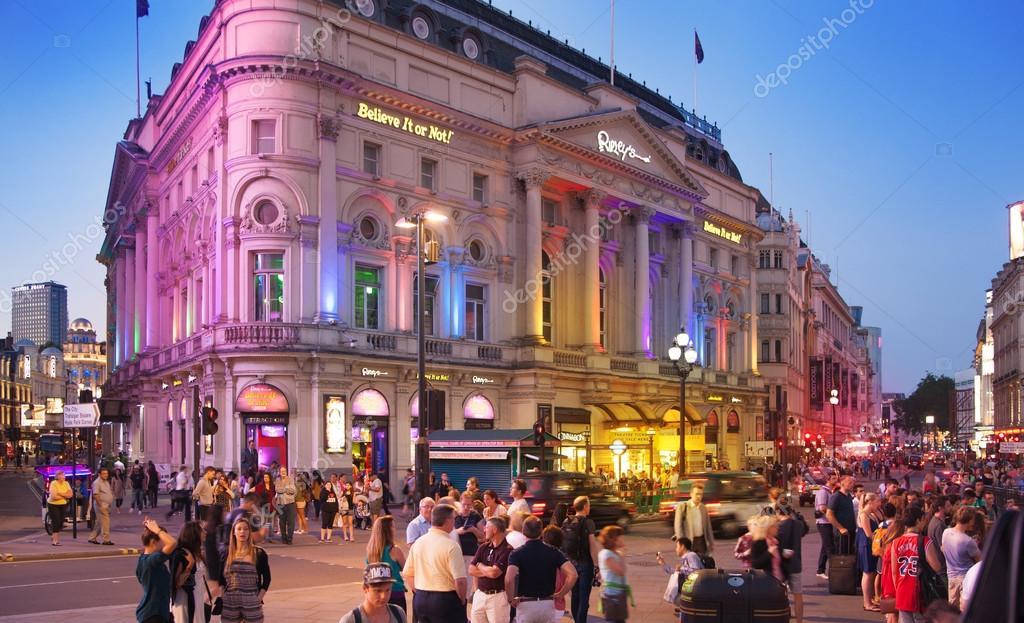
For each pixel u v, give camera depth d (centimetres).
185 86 5406
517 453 3759
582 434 5222
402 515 3869
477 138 4931
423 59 4662
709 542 1612
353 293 4356
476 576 1123
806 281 11156
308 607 1667
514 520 1302
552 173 5128
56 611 1631
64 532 3092
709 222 6900
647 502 4262
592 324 5366
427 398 2705
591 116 5281
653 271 6212
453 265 4775
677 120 7131
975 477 4834
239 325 4078
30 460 14425
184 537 1112
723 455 6719
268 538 2939
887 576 1288
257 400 4038
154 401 5712
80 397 3806
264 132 4191
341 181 4294
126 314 7075
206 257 4628
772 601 1073
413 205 4597
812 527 3697
